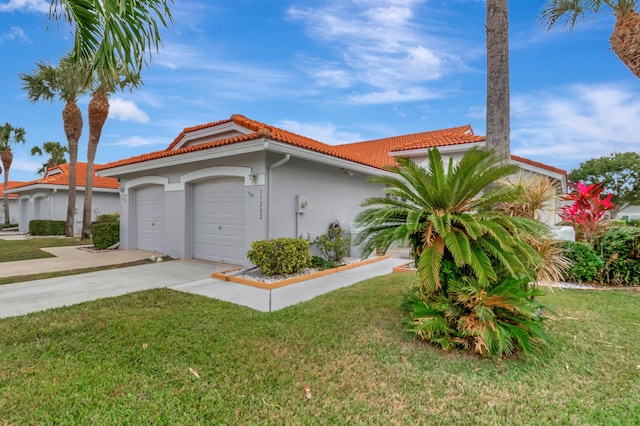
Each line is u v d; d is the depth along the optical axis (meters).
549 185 6.33
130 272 8.95
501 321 3.93
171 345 4.14
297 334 4.52
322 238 10.02
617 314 5.30
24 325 4.78
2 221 35.59
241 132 10.51
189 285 7.50
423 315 4.09
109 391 3.16
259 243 8.05
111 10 4.10
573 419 2.81
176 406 2.95
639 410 2.92
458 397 3.12
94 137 17.23
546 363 3.74
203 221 10.90
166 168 11.57
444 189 4.26
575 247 7.44
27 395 3.07
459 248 3.85
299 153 8.83
